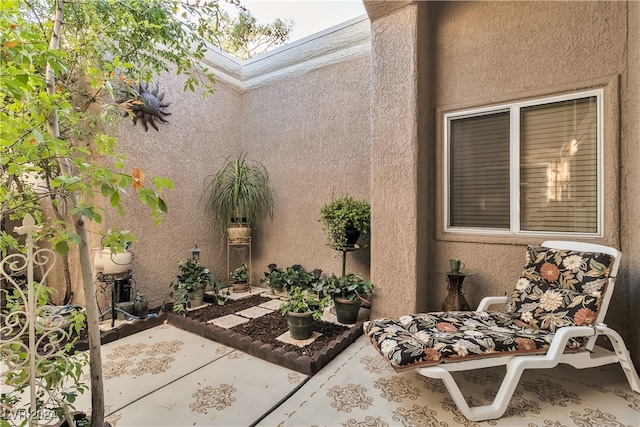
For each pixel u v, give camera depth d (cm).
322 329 304
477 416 176
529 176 287
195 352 267
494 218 304
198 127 434
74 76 255
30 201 137
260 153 486
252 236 495
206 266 445
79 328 151
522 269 282
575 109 266
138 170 127
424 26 315
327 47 420
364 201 379
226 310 364
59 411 138
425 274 321
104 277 304
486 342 187
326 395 203
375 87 325
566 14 265
